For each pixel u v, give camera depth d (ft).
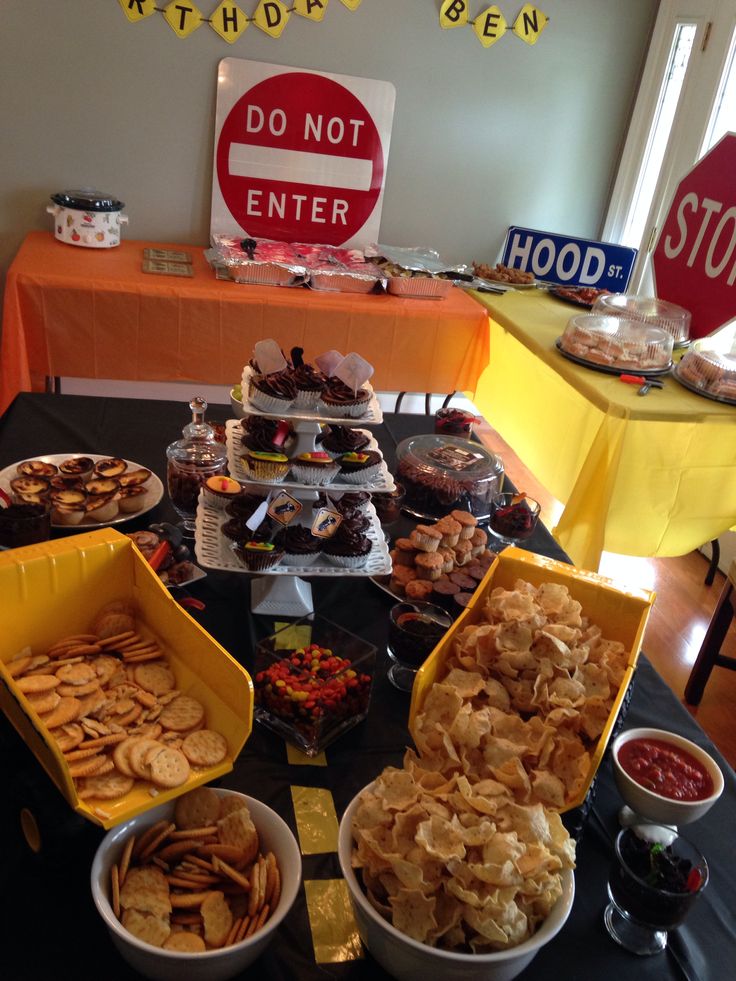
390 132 11.66
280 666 4.03
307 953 3.03
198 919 2.90
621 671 3.99
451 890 2.81
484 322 10.55
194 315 9.76
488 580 4.45
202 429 5.60
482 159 12.21
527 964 2.94
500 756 3.36
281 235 11.87
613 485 7.86
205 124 11.14
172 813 3.20
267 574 4.55
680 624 9.46
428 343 10.54
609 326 8.99
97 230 10.48
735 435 7.98
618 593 4.31
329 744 3.97
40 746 3.03
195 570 4.99
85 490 5.36
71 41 10.39
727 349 9.75
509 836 2.90
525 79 11.80
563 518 8.26
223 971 2.75
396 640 4.36
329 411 4.63
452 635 4.04
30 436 6.31
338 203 11.83
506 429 10.53
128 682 3.66
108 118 10.89
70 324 9.56
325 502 4.95
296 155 11.44
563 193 12.75
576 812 3.50
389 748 4.01
